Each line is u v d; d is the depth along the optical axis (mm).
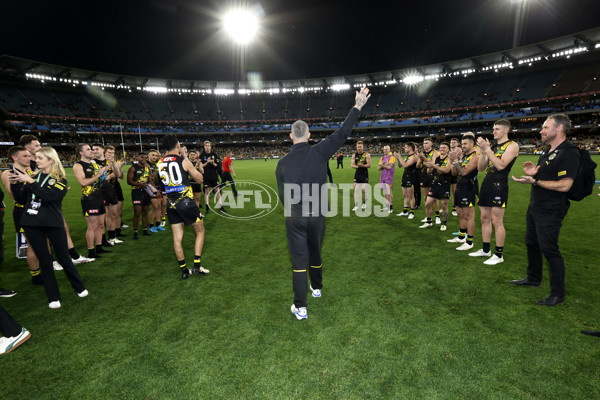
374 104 59281
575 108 42406
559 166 3055
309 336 2742
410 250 5074
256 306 3312
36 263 4043
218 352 2549
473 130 50000
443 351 2492
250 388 2164
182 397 2100
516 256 4695
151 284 3959
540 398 2018
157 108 58281
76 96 51938
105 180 5559
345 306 3256
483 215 4543
